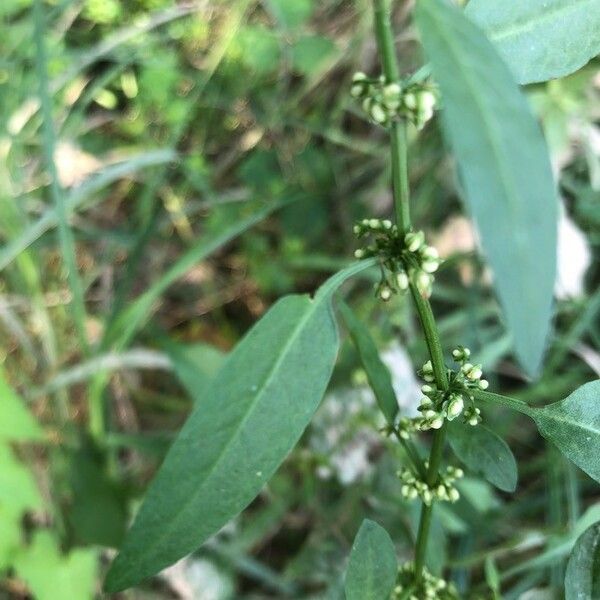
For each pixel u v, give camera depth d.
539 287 0.09
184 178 0.34
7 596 0.29
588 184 0.31
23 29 0.31
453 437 0.14
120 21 0.33
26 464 0.29
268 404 0.12
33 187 0.33
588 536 0.12
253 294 0.35
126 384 0.32
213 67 0.33
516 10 0.12
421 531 0.15
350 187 0.35
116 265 0.34
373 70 0.33
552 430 0.12
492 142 0.09
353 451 0.28
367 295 0.32
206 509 0.12
